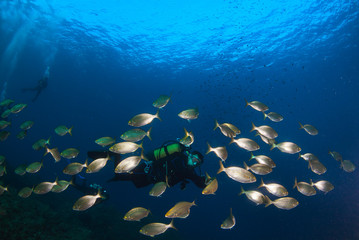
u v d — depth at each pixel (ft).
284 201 12.80
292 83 119.75
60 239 18.17
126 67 120.67
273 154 89.76
